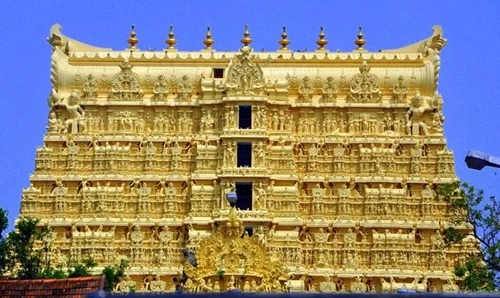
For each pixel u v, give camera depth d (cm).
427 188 12838
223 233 10725
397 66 13300
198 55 13325
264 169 12588
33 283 7119
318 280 12462
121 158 12888
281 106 12962
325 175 12888
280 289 10619
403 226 12650
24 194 12794
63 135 13025
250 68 12888
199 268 10588
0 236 10881
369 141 12938
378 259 12556
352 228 12675
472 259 11494
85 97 13150
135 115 13050
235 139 12675
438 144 12988
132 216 12731
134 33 13788
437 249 12569
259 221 12394
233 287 10481
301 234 12650
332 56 13312
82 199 12762
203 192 12638
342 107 13050
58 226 12650
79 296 6962
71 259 12469
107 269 11456
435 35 13550
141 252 12562
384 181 12812
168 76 13162
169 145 12962
